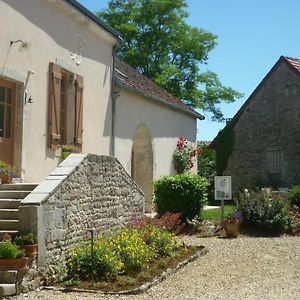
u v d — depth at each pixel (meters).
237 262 9.88
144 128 16.92
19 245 7.13
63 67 11.73
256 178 25.62
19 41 10.07
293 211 15.56
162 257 9.72
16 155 10.19
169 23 29.95
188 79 31.14
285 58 24.89
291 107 24.61
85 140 12.77
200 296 7.06
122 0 30.48
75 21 12.29
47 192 7.75
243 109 26.28
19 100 10.23
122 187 11.12
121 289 7.25
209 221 14.63
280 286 7.76
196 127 22.52
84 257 7.89
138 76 19.62
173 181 14.62
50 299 6.63
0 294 6.59
